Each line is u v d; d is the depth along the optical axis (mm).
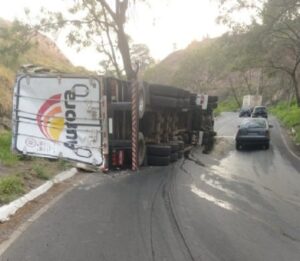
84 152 13539
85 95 13367
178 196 10656
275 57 45406
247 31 29828
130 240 7078
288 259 6434
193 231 7695
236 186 12398
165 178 13258
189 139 23984
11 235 7141
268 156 20828
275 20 27672
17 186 9750
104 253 6445
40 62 39625
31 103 13797
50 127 13711
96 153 13477
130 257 6316
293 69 51219
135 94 13961
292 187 12516
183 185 12219
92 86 13320
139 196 10484
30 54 39969
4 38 25469
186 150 21375
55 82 13570
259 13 28500
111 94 13617
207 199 10453
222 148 24328
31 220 8031
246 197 10859
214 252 6637
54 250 6504
